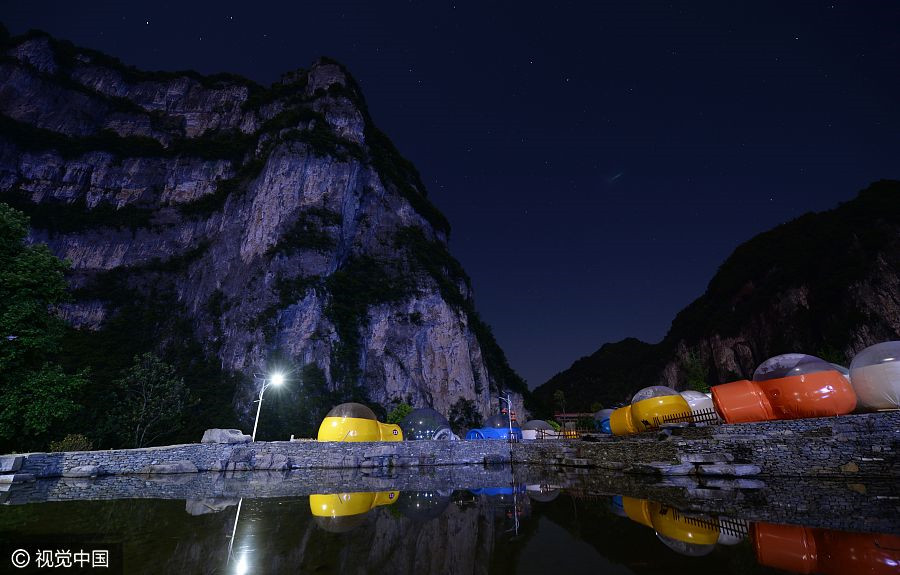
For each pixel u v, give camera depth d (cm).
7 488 1694
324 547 787
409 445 2773
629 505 1209
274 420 6209
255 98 12075
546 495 1452
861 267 9256
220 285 8506
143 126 11100
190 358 7494
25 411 2344
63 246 8775
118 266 8931
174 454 2364
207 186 10400
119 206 9744
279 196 8906
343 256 9181
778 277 11294
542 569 655
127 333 7875
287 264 8088
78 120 10456
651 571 634
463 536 883
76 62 11475
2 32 10719
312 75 12219
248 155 10712
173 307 8544
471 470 2500
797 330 9994
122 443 4647
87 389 5597
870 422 1533
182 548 768
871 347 1817
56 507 1226
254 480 2023
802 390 1811
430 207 12225
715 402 2025
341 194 9381
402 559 716
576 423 5253
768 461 1725
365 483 1891
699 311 13600
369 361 8169
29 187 9169
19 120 9762
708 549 740
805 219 12381
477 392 9294
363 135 11112
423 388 8494
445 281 10131
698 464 1862
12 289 2491
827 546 735
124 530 915
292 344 7269
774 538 795
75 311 8000
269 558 708
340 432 2989
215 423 6019
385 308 8875
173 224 9731
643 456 2108
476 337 10225
